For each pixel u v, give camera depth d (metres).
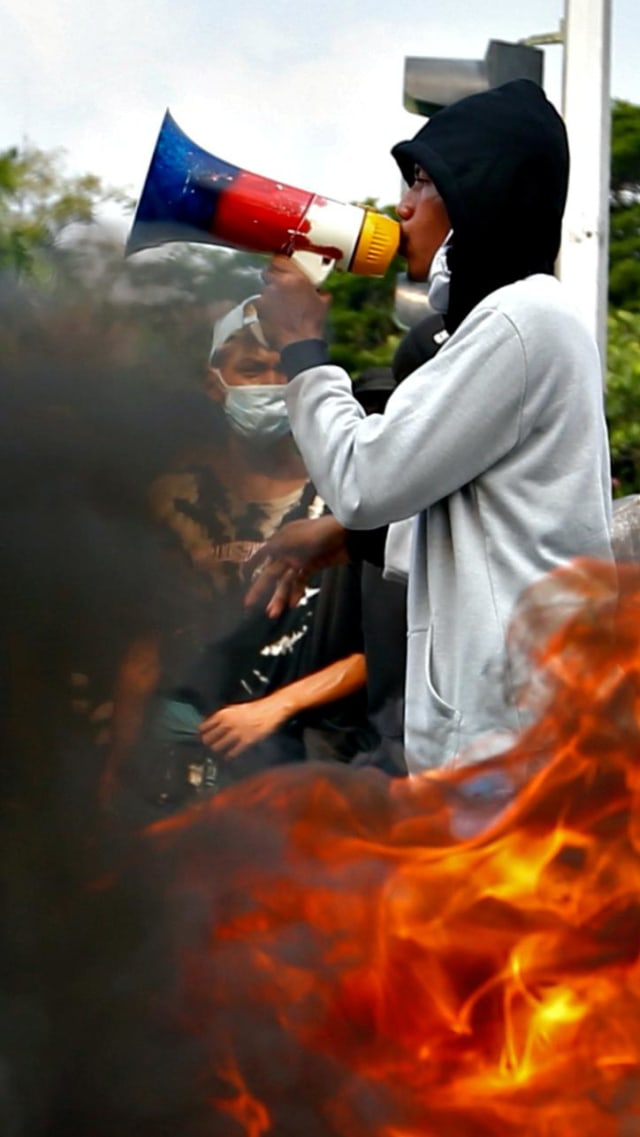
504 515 4.23
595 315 8.97
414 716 4.35
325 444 4.32
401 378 5.53
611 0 8.93
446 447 4.16
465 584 4.22
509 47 8.91
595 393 4.29
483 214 4.33
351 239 4.38
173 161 4.35
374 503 4.23
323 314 4.48
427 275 4.67
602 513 4.27
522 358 4.17
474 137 4.36
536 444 4.24
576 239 8.95
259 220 4.35
